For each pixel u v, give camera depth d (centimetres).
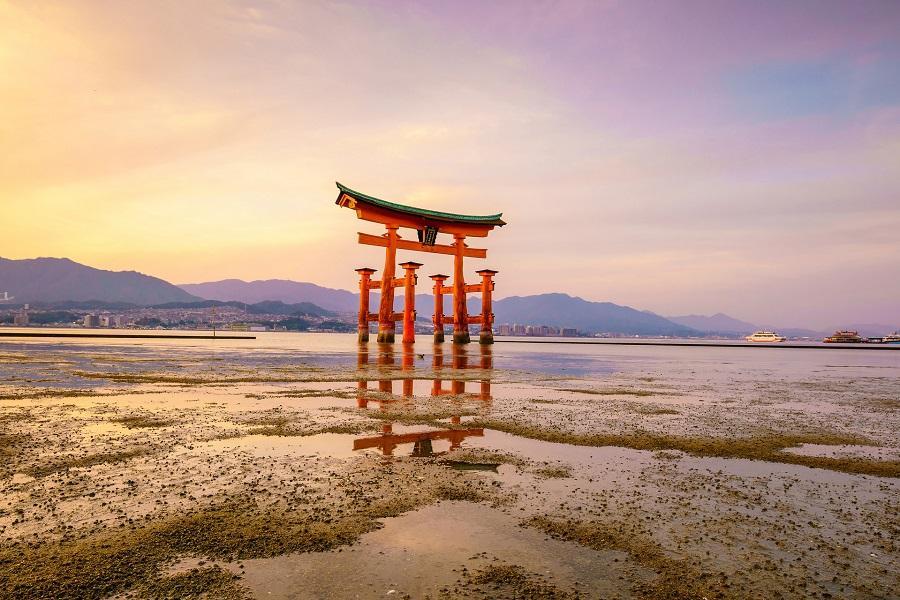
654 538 532
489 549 495
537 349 8069
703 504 650
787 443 1059
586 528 555
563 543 514
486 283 7131
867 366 4288
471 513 598
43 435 994
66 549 477
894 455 966
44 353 3891
